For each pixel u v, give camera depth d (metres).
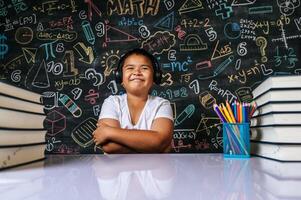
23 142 0.53
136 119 1.45
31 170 0.46
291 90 0.56
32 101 0.58
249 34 1.98
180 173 0.42
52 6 2.08
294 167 0.48
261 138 0.67
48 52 2.05
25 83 2.03
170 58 1.99
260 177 0.38
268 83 0.60
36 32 2.07
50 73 2.03
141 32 2.02
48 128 1.98
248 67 1.96
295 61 1.94
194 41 2.00
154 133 1.27
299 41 1.95
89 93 1.99
